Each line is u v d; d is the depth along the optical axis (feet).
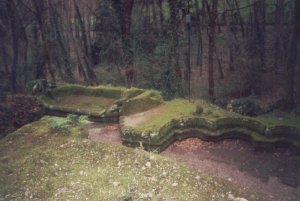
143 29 44.11
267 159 21.84
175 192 14.84
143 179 15.81
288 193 18.37
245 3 56.75
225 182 16.20
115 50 45.80
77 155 18.21
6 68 40.93
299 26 32.45
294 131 22.58
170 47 35.50
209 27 38.37
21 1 39.96
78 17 50.01
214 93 40.68
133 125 22.72
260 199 15.12
